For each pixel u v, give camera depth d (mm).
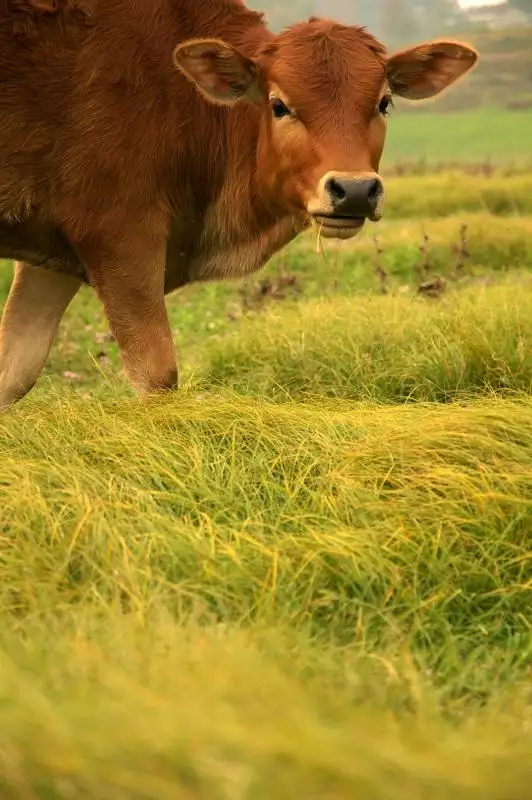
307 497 7293
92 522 6488
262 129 8617
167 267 9398
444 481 7121
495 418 7914
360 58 8242
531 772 4246
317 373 10508
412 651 5926
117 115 8695
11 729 4320
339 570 6352
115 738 4258
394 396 10031
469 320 10914
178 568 6270
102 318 15656
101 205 8766
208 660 4953
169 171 8906
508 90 110000
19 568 6230
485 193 28391
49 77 8664
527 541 6832
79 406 8602
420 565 6570
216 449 7828
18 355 9703
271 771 4145
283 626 5586
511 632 6336
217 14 9117
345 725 4562
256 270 9648
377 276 16922
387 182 31531
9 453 7699
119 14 8781
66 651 5094
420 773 4156
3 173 8805
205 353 11906
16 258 9297
